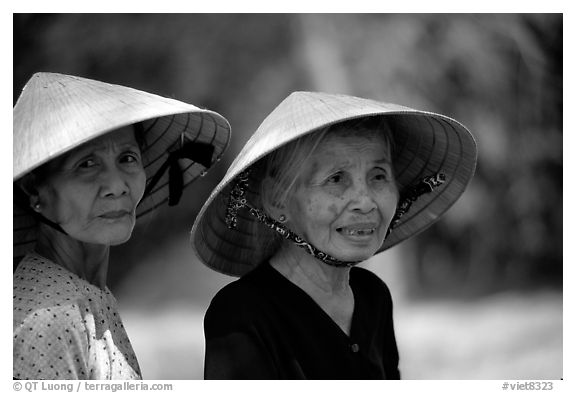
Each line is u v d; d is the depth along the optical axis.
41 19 21.08
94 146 4.25
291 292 4.53
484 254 23.77
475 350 17.89
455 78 21.88
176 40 21.12
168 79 21.30
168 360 17.70
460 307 21.89
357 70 20.88
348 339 4.58
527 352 17.61
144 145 5.07
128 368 4.38
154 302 21.59
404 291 21.91
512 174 23.00
